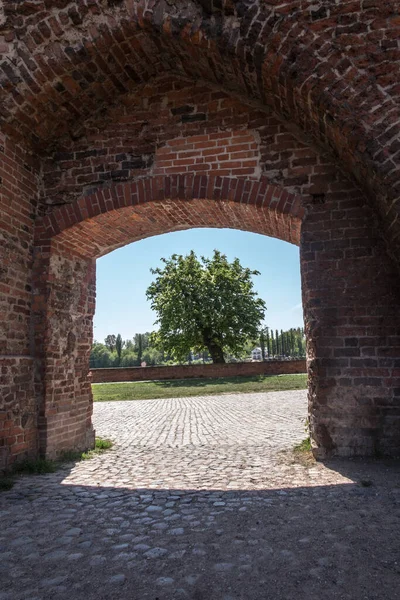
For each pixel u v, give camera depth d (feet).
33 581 8.41
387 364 17.02
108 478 16.40
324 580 8.11
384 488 13.58
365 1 14.94
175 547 9.79
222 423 32.40
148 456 20.77
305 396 50.26
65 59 17.57
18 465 17.51
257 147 19.22
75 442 21.24
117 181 20.29
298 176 18.63
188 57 18.25
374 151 14.61
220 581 8.18
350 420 17.12
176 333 98.99
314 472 15.79
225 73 18.10
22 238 19.34
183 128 20.06
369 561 8.79
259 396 53.21
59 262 20.84
